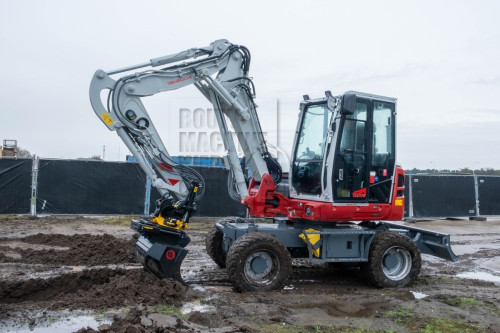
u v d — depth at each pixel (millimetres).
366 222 7430
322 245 6766
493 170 26078
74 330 4711
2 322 4867
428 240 7676
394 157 7207
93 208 13867
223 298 5961
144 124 6488
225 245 7195
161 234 6309
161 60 6684
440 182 16562
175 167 6590
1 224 11953
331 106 6699
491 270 8547
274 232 6844
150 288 5770
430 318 5473
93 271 6500
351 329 5062
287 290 6602
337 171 6758
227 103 6805
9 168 13383
